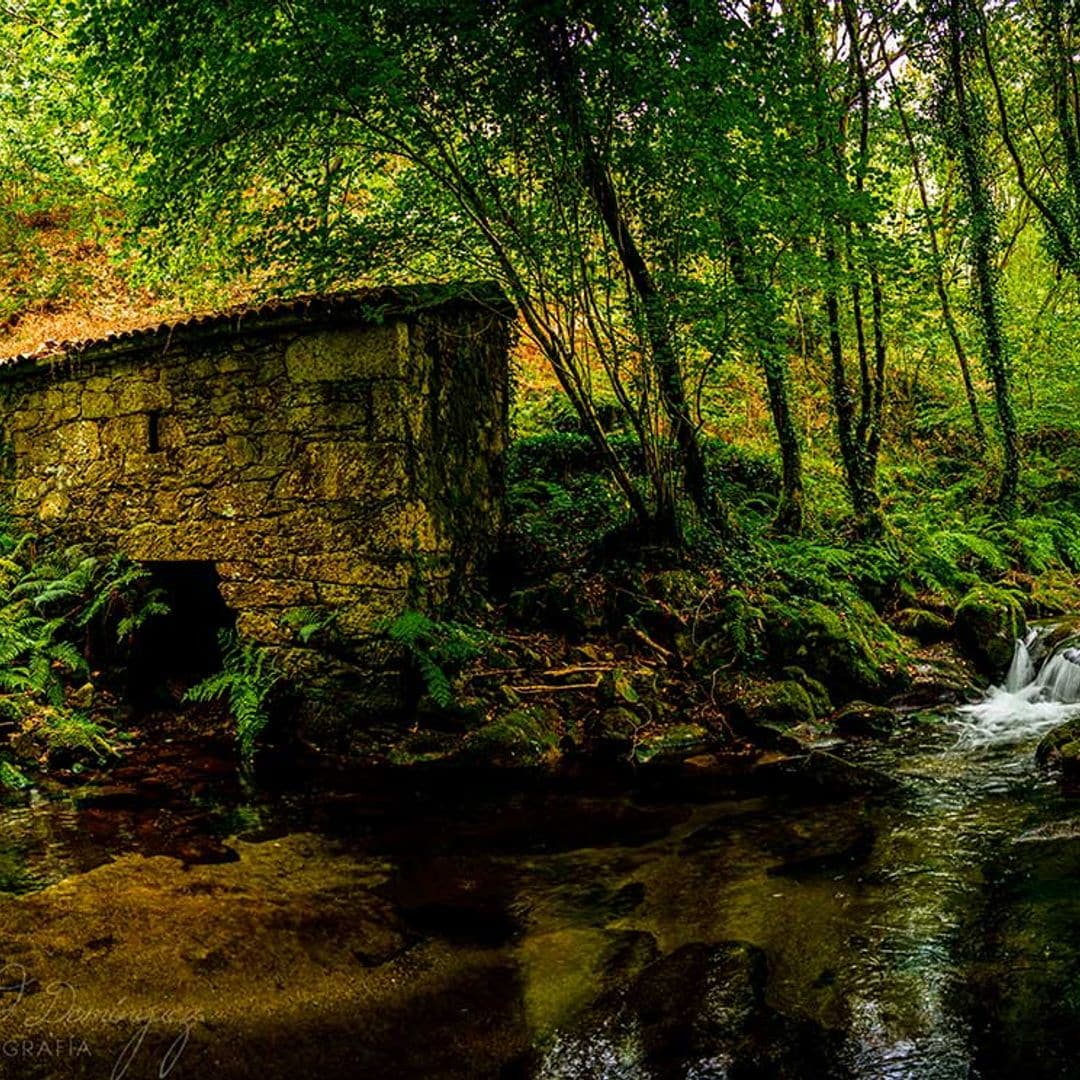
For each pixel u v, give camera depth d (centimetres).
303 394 745
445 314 798
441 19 622
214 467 782
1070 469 1508
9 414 910
